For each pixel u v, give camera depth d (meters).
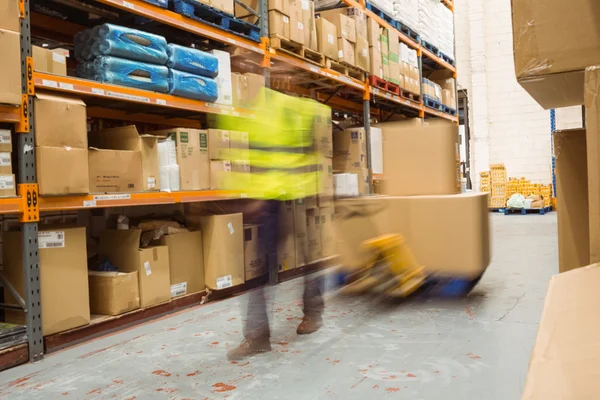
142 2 3.90
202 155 4.55
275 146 3.38
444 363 2.90
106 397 2.61
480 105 15.70
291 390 2.61
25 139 3.16
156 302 4.18
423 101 8.97
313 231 6.18
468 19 15.79
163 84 4.08
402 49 8.05
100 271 4.01
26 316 3.18
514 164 15.58
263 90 4.16
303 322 3.61
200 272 4.70
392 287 4.52
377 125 8.32
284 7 5.45
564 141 2.35
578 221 2.32
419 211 4.35
